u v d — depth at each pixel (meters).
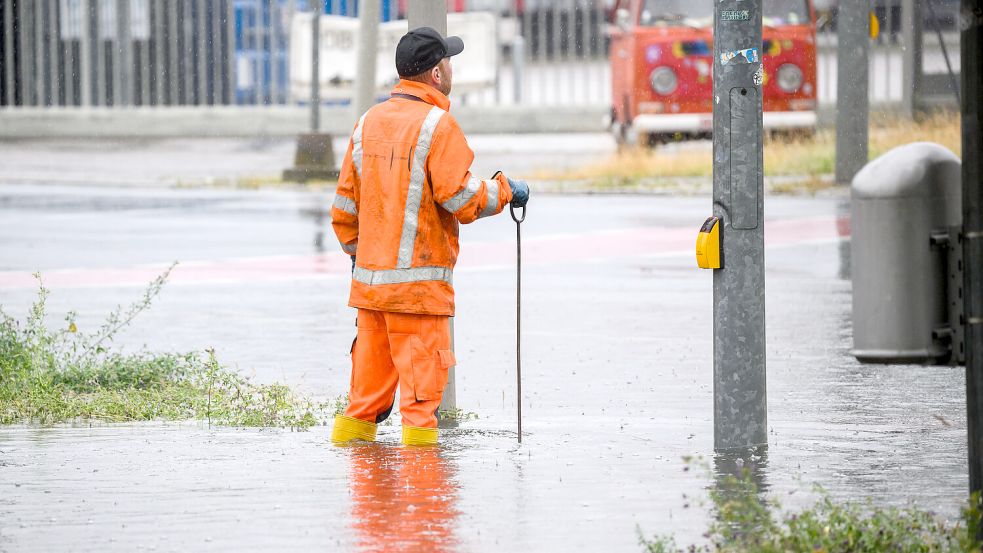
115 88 84.88
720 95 19.67
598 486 18.59
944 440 21.42
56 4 85.50
